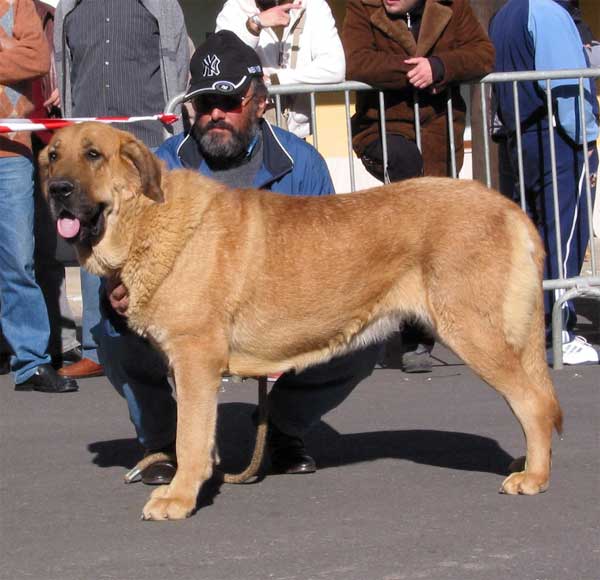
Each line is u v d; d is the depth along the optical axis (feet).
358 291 21.25
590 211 33.27
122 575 17.75
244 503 21.35
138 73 31.86
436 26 31.71
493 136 35.37
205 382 20.51
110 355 22.24
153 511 20.29
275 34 33.35
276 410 23.18
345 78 32.40
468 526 19.63
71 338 34.65
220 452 25.29
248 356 21.30
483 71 31.96
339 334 21.56
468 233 20.83
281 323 21.09
